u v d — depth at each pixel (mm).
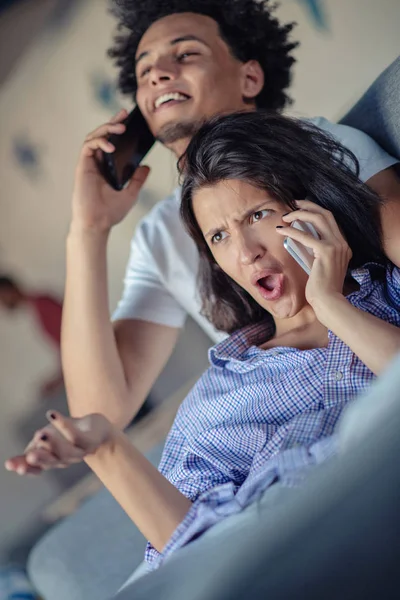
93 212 1518
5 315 4535
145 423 3307
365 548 651
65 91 3867
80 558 1421
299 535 659
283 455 880
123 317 1600
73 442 858
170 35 1598
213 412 1112
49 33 3664
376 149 1324
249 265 1094
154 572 805
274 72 1724
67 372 1493
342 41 3307
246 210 1089
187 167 1130
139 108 1598
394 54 3295
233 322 1282
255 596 648
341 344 1042
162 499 937
